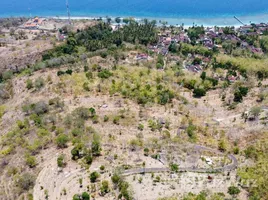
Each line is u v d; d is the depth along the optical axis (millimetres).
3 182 79188
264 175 74438
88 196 68688
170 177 76812
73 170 80000
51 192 73688
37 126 100000
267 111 111750
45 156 86188
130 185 73562
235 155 85812
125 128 99062
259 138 92750
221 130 100625
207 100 128250
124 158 84125
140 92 121938
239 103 122062
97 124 101188
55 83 135375
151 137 93875
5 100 135375
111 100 118312
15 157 87625
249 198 67125
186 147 89062
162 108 114438
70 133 94938
